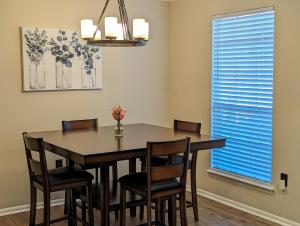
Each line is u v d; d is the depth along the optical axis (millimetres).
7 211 4398
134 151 3148
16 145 4402
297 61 3830
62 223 4086
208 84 4910
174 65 5441
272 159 4141
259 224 4066
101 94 4945
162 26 5410
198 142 3488
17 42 4320
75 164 3918
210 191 4906
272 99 4109
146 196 3189
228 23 4578
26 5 4344
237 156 4555
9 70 4301
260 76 4230
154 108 5430
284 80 3969
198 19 4988
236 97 4543
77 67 4699
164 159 4035
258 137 4289
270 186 4148
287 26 3900
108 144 3342
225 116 4707
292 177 3951
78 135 3834
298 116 3857
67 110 4703
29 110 4453
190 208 4527
